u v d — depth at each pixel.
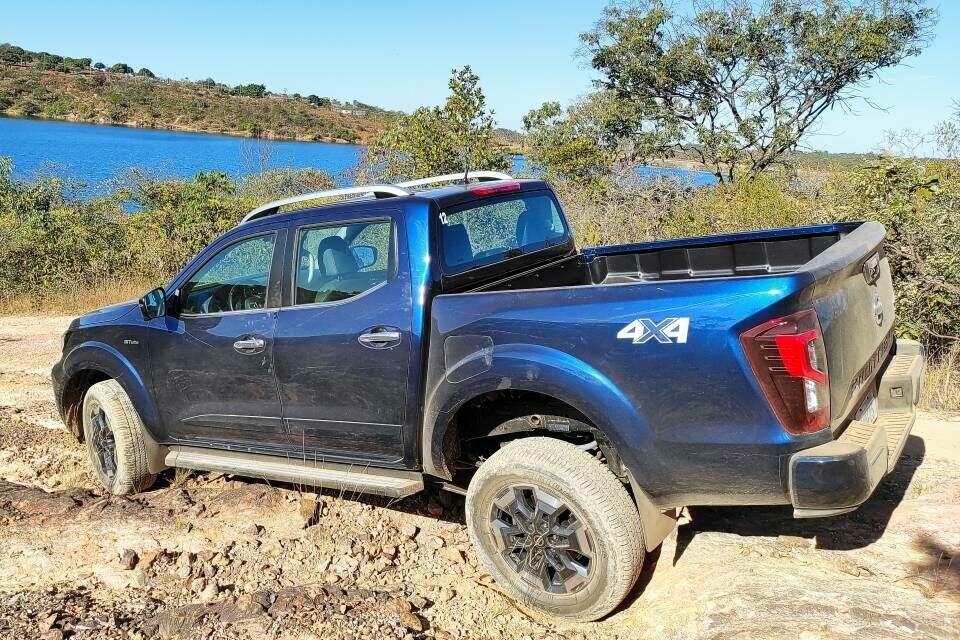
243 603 3.60
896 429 3.41
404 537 4.24
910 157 7.80
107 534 4.34
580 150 21.50
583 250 5.04
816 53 19.39
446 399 3.58
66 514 4.62
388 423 3.82
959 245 6.28
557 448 3.37
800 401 2.85
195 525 4.40
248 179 26.81
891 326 3.75
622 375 3.12
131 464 4.88
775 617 3.07
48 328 11.30
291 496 4.73
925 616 2.98
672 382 3.03
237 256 4.39
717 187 11.83
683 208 10.95
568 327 3.25
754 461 2.93
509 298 3.46
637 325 3.09
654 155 21.78
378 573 3.93
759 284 2.90
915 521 3.73
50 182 22.80
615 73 22.22
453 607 3.60
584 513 3.23
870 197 7.38
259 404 4.28
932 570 3.29
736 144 20.06
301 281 4.13
